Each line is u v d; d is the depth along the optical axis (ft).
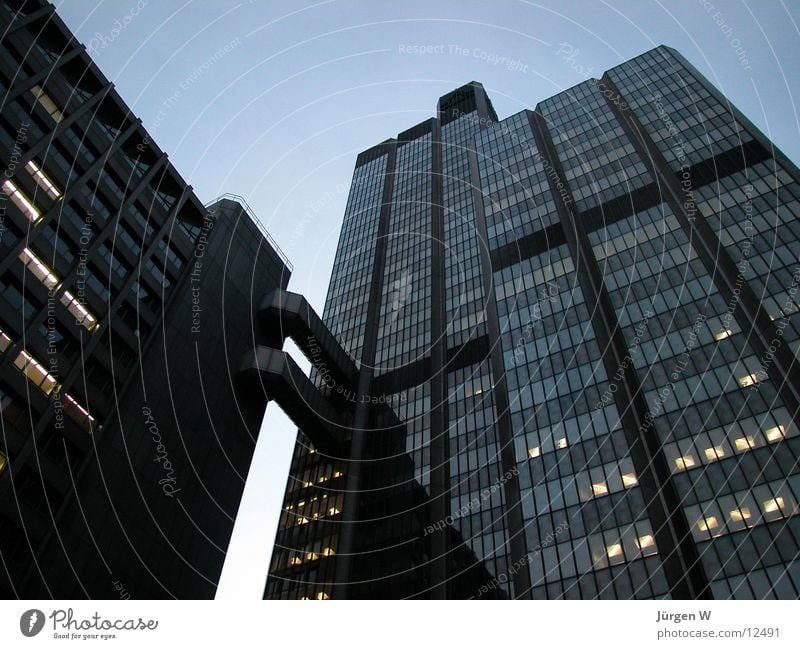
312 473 274.36
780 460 154.92
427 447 249.96
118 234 182.50
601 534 167.22
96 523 148.97
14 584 127.65
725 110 281.54
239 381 219.20
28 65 166.50
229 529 193.06
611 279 238.07
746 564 140.15
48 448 144.87
